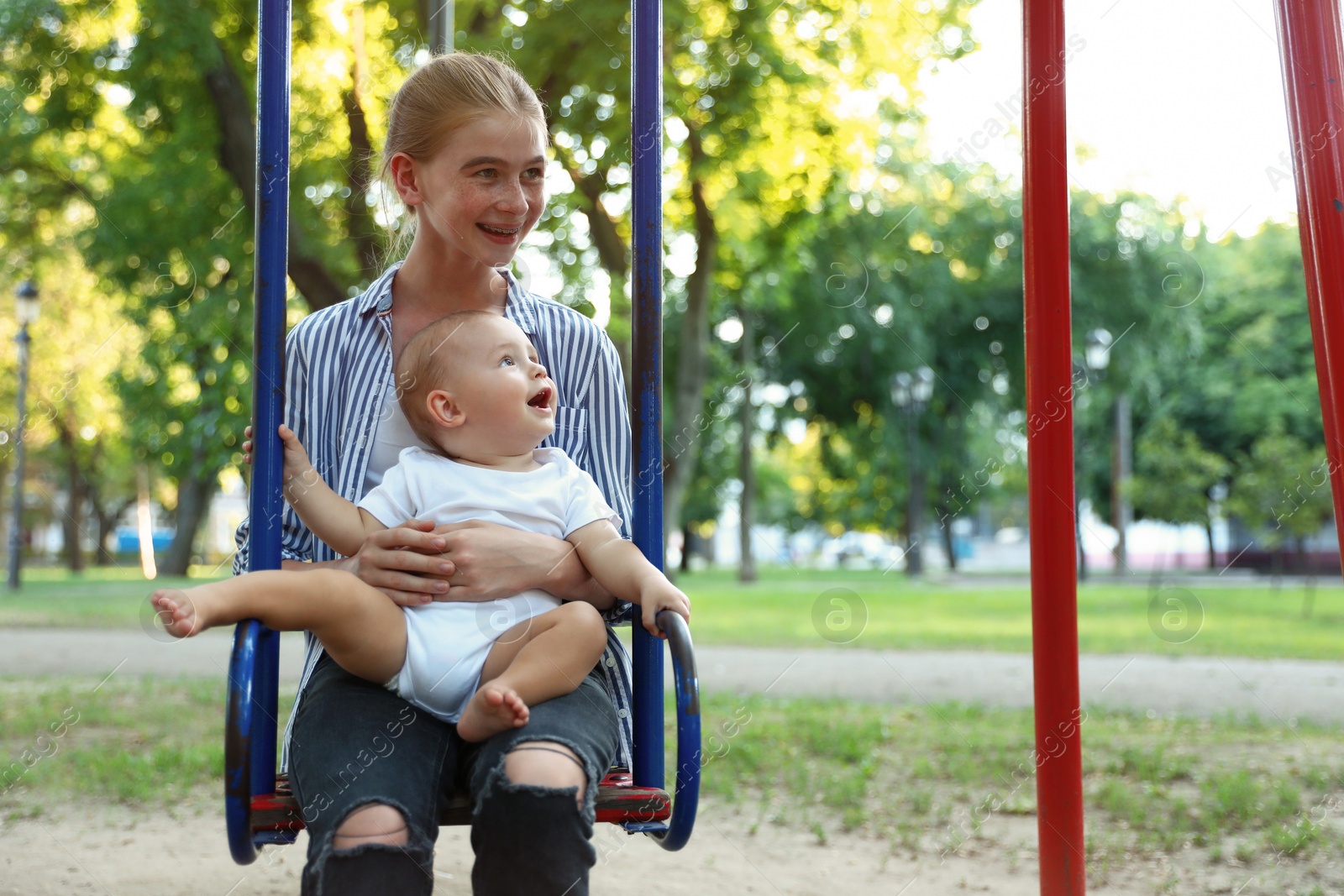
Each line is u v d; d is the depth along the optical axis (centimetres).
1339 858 331
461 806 164
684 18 775
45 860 325
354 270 623
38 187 964
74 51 770
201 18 679
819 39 869
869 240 1642
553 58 725
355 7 612
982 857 340
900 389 2245
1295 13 208
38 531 3644
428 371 189
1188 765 465
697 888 306
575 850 145
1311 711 638
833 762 486
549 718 156
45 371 1872
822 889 305
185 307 741
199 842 350
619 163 771
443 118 187
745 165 889
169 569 2228
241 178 703
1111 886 304
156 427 776
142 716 577
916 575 2631
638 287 191
